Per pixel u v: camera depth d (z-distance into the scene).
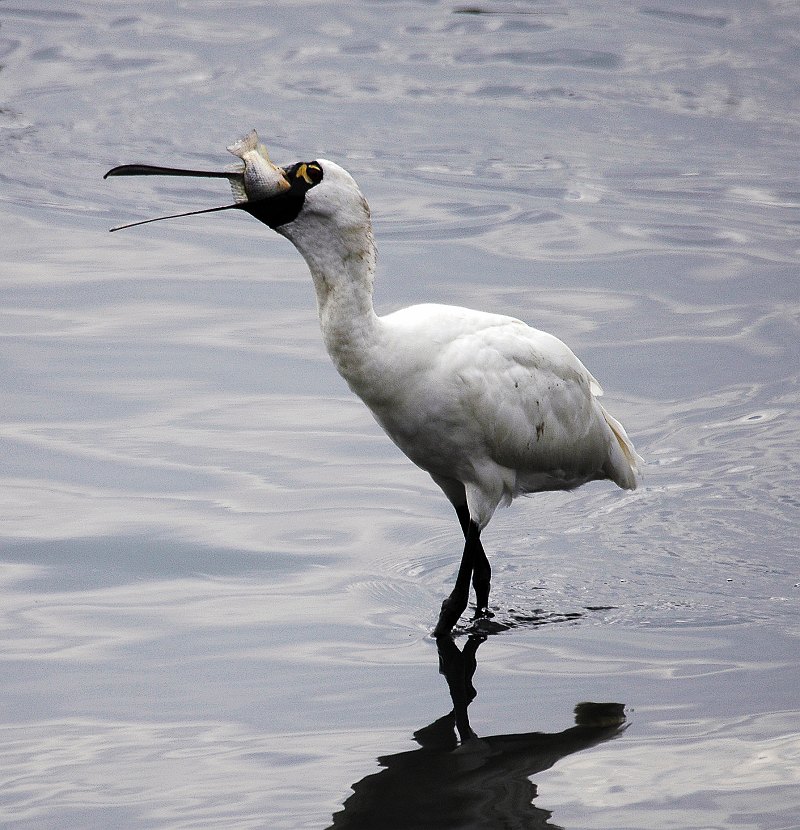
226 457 12.73
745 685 9.15
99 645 9.71
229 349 15.12
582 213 19.78
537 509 12.16
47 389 14.00
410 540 11.45
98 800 7.85
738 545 11.35
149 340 15.27
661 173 21.53
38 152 21.14
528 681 9.29
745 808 7.66
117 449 12.80
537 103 24.47
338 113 23.39
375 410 9.93
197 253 18.09
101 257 17.78
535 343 10.32
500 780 8.01
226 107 23.31
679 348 15.36
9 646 9.66
